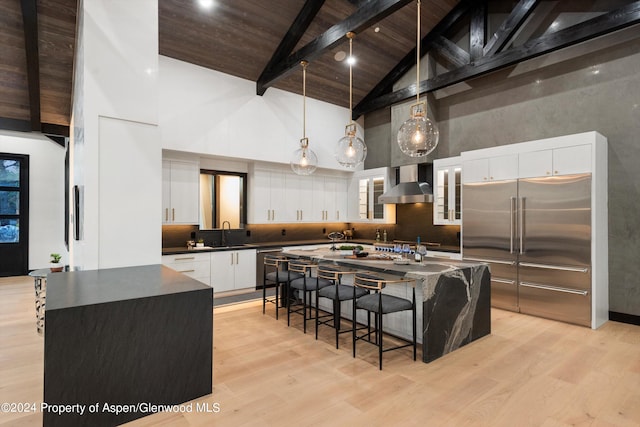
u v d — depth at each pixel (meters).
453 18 5.48
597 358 3.10
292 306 4.87
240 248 5.58
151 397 2.23
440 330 3.13
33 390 2.55
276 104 6.00
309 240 7.18
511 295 4.55
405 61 6.20
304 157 4.53
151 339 2.22
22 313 4.54
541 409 2.29
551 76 4.75
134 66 3.19
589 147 3.88
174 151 4.99
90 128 2.96
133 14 3.19
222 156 5.41
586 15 4.37
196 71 5.09
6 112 5.19
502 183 4.62
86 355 2.00
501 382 2.66
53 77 4.71
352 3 4.80
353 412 2.26
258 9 4.63
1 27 3.98
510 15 4.69
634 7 3.61
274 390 2.54
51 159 7.61
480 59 4.97
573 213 3.99
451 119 5.94
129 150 3.16
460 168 5.43
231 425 2.12
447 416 2.22
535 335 3.69
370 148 7.47
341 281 4.34
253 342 3.50
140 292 2.29
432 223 6.20
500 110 5.30
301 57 4.79
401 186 6.00
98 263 3.02
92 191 2.98
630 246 4.08
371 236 7.34
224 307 4.84
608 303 4.22
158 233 3.32
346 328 3.95
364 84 6.56
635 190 4.04
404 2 3.60
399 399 2.42
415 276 3.09
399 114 6.40
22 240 7.30
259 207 6.09
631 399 2.42
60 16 3.94
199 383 2.42
